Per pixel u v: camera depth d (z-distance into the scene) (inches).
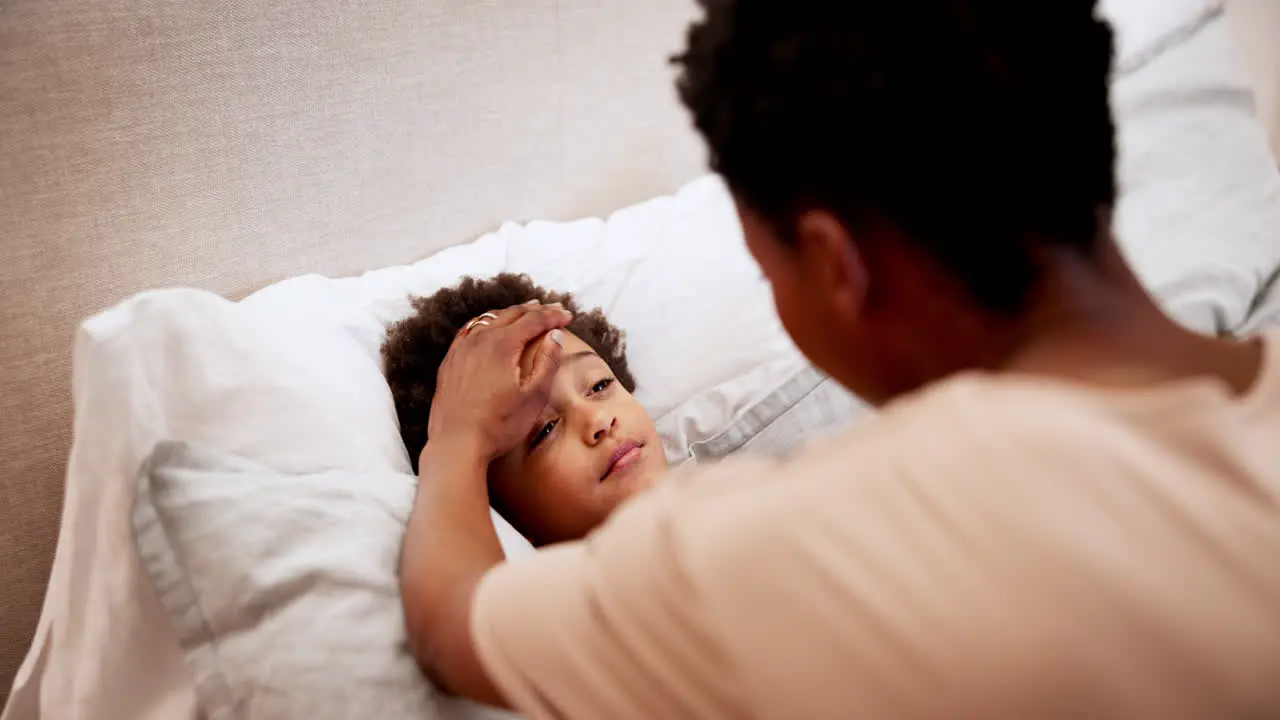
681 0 68.2
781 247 23.2
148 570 33.3
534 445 46.1
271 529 34.3
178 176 48.5
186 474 34.5
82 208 45.8
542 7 61.0
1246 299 55.9
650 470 46.9
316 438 38.0
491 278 51.9
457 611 30.6
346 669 32.4
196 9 47.3
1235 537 17.4
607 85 66.1
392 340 48.9
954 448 18.5
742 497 20.3
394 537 36.2
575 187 66.7
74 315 46.4
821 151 21.0
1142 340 20.9
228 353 37.9
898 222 21.1
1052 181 20.5
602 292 57.4
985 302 21.3
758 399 51.4
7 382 45.1
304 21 51.1
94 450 35.0
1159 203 58.0
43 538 47.6
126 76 45.8
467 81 58.8
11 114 43.0
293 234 53.5
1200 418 18.5
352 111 54.2
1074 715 16.7
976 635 17.1
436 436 39.1
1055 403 18.8
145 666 34.1
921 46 20.2
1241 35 83.9
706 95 22.9
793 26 21.2
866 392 24.8
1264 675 16.8
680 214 61.2
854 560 18.1
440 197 59.6
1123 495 17.6
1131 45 63.6
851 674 17.8
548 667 21.6
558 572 22.6
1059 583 17.0
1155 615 16.8
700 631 19.3
